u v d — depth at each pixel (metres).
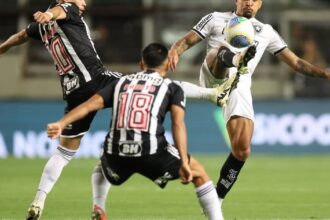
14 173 39.12
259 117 48.44
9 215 25.80
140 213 26.33
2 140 48.50
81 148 47.66
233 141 23.95
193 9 52.75
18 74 52.78
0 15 53.31
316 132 48.44
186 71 52.38
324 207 27.91
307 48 52.09
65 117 18.92
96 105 19.31
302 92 52.12
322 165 42.75
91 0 52.78
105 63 52.69
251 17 24.91
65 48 23.17
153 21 52.81
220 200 24.36
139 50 52.88
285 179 36.72
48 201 29.28
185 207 27.77
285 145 48.44
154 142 19.17
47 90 52.97
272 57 52.53
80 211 26.81
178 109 19.20
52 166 23.05
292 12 52.69
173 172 19.36
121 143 19.23
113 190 32.72
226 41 23.73
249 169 41.03
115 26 52.81
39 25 23.62
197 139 48.72
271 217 25.58
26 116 48.59
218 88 23.38
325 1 52.81
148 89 19.38
